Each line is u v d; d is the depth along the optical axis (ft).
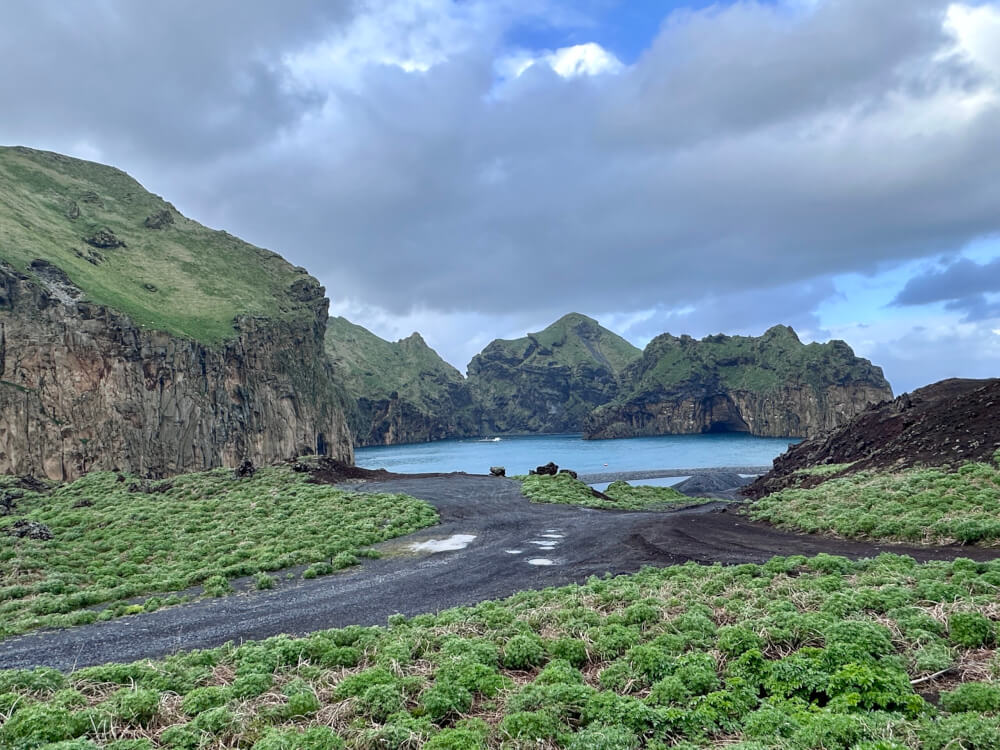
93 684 34.94
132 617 58.29
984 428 98.78
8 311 369.09
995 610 34.30
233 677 36.50
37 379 368.89
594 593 51.60
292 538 94.84
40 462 356.79
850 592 41.16
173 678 36.01
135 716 29.71
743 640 32.81
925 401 160.66
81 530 104.32
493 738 26.09
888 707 24.95
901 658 29.30
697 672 29.60
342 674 35.65
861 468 115.14
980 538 59.72
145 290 515.91
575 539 86.79
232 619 54.95
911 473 94.17
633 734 24.47
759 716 24.58
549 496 142.72
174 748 26.76
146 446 406.62
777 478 176.96
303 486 139.13
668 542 77.46
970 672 27.99
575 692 28.63
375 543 92.99
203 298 550.77
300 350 608.60
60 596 67.36
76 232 543.39
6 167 575.38
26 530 98.68
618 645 35.96
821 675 27.91
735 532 84.17
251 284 631.15
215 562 81.87
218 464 454.40
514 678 33.91
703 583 49.55
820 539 73.51
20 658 46.93
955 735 21.16
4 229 431.43
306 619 53.06
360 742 25.84
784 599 41.83
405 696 30.89
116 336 409.08
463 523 107.34
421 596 59.00
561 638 37.83
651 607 41.88
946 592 38.68
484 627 43.55
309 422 570.87
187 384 444.55
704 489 246.68
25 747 26.66
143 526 105.29
